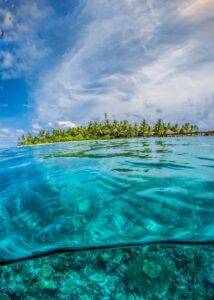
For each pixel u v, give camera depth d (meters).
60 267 2.25
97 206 3.37
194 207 3.13
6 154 11.55
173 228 2.71
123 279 2.07
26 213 3.33
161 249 2.39
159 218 2.92
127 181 4.43
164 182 4.24
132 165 6.06
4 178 5.38
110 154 9.12
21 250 2.51
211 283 1.96
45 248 2.51
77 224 2.93
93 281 2.07
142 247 2.44
